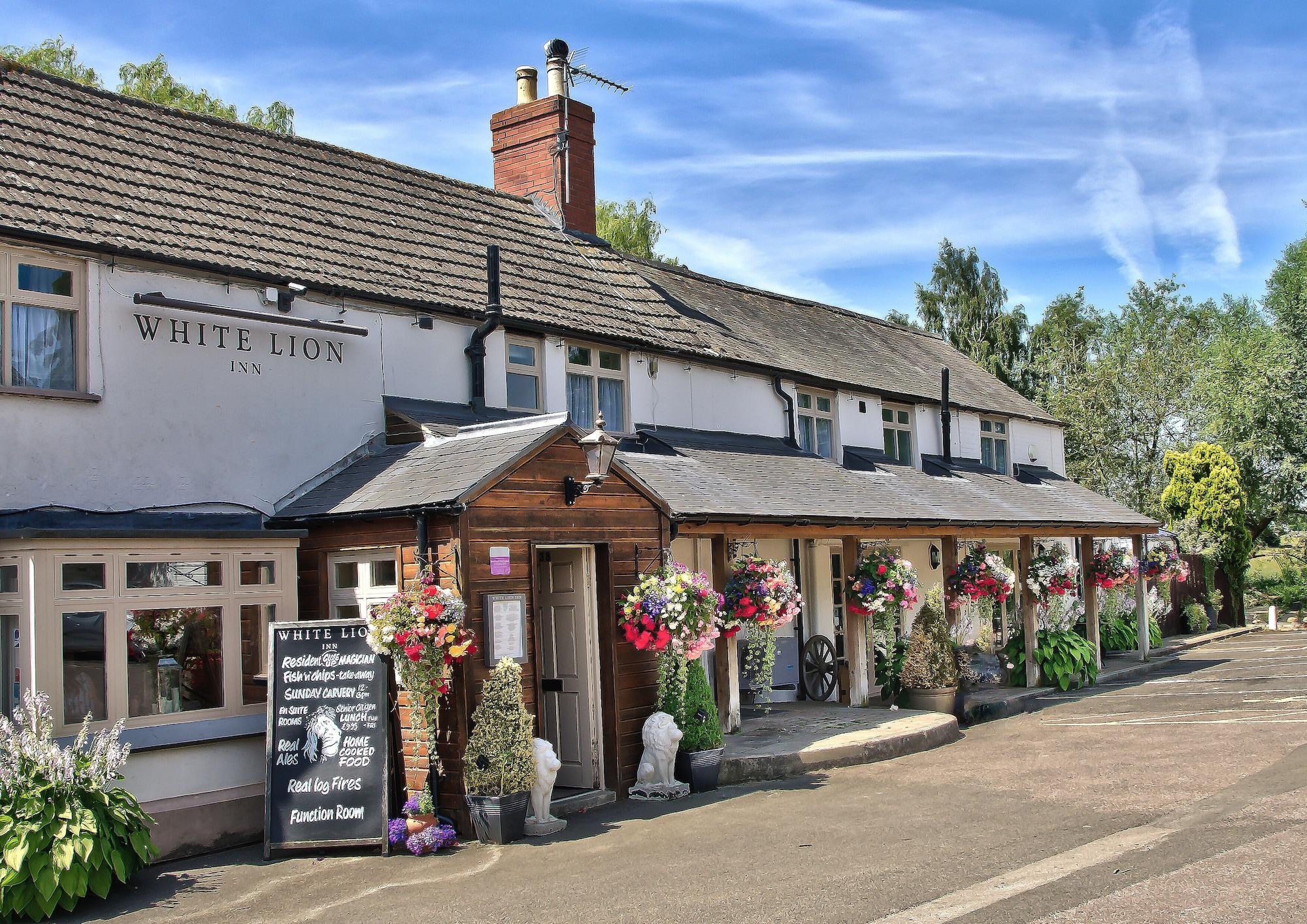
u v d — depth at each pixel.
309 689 8.77
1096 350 45.88
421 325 11.89
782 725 13.37
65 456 9.06
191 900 7.44
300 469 10.67
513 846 8.65
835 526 13.58
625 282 15.95
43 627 7.94
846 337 21.95
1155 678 19.97
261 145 12.75
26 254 9.08
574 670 10.48
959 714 14.93
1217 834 7.93
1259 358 33.69
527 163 17.06
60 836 7.09
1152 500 36.56
